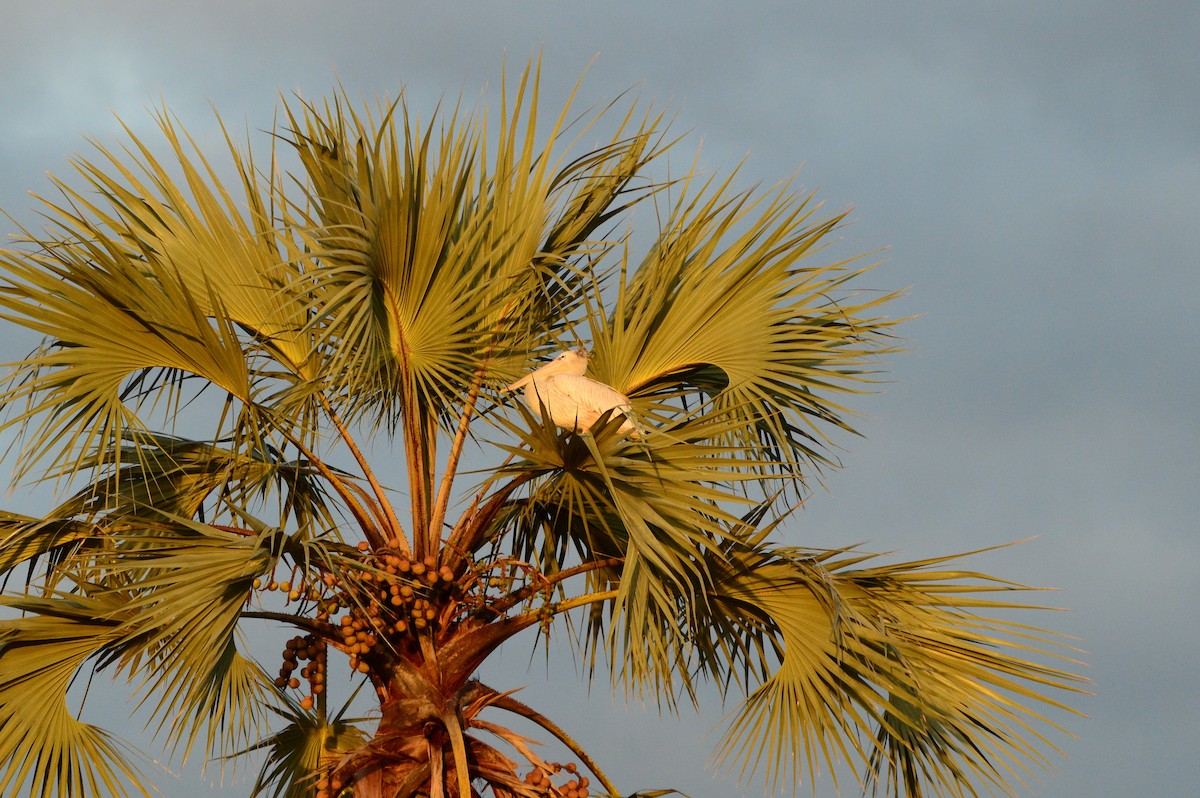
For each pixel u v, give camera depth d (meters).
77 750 12.03
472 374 14.29
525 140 14.86
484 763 13.34
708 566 13.48
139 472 14.38
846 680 13.01
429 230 13.62
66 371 12.80
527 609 13.61
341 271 13.20
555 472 12.77
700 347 14.91
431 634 13.43
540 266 14.34
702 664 14.42
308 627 13.37
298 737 15.40
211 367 13.52
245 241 14.58
